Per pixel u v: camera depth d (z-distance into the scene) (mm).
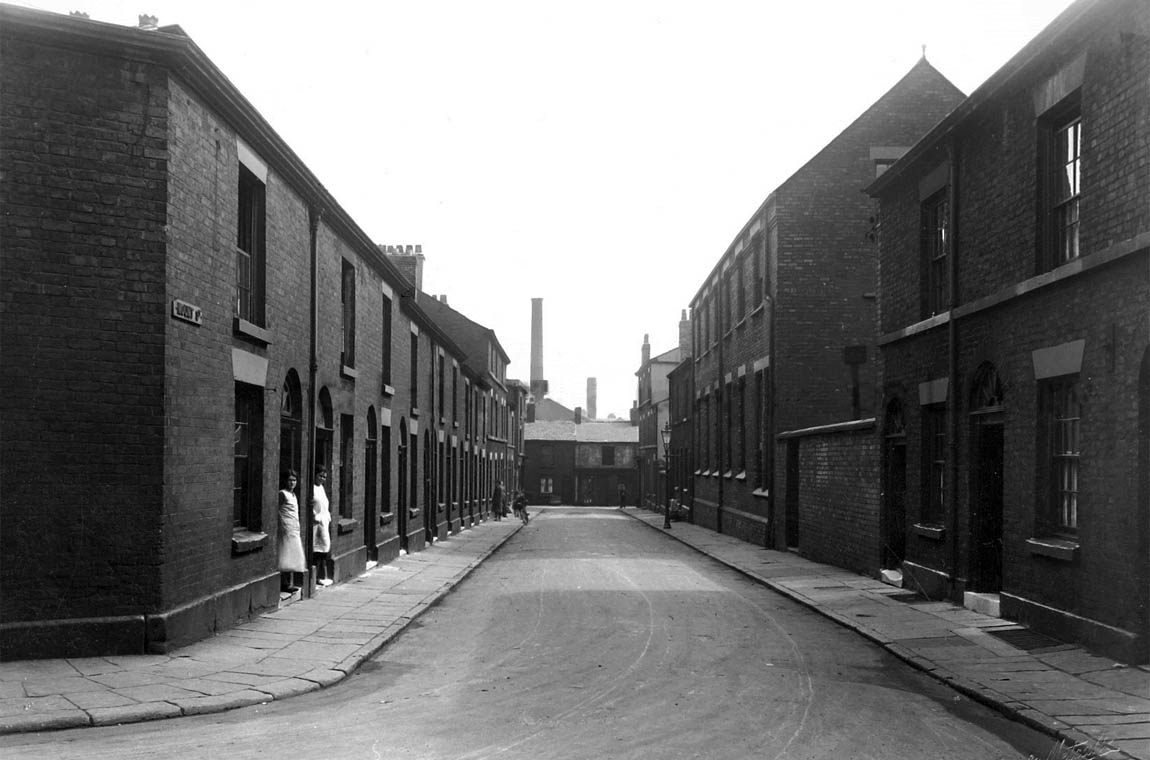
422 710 7641
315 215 15062
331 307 16266
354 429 17891
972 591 13320
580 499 79500
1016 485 11852
